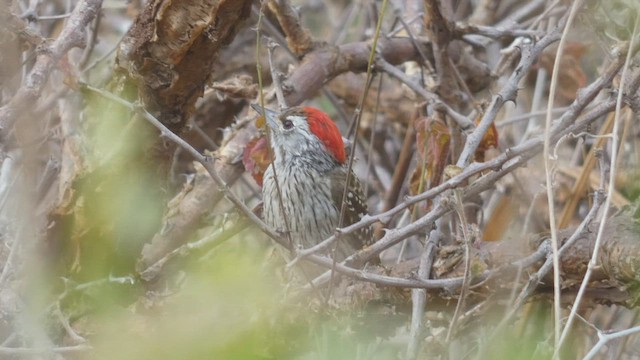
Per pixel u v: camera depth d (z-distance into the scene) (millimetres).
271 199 11688
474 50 14898
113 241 9375
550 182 8289
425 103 12594
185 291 8586
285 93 12461
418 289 8602
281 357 8523
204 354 7426
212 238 9852
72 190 9234
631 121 10953
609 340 8055
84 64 12055
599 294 9336
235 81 12094
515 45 12641
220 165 11617
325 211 12234
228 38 8898
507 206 11234
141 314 8750
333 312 9086
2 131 8234
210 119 14203
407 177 13336
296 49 12750
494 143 11047
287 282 9086
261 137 11305
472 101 12352
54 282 9367
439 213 8648
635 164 10609
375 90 15055
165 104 9055
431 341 9070
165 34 8688
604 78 9344
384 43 13148
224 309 7574
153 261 11016
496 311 9219
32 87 8344
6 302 9156
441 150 10984
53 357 8383
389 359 9148
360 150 15000
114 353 8094
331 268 8273
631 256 8500
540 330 9758
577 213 11867
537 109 12891
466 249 8203
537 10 14594
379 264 11070
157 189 9430
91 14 8883
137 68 8891
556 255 7910
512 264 8930
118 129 9125
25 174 7629
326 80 12742
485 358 8281
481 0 15195
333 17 17047
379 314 9188
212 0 8555
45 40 8836
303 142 12234
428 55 13359
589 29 10266
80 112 11008
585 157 12070
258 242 11797
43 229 9336
